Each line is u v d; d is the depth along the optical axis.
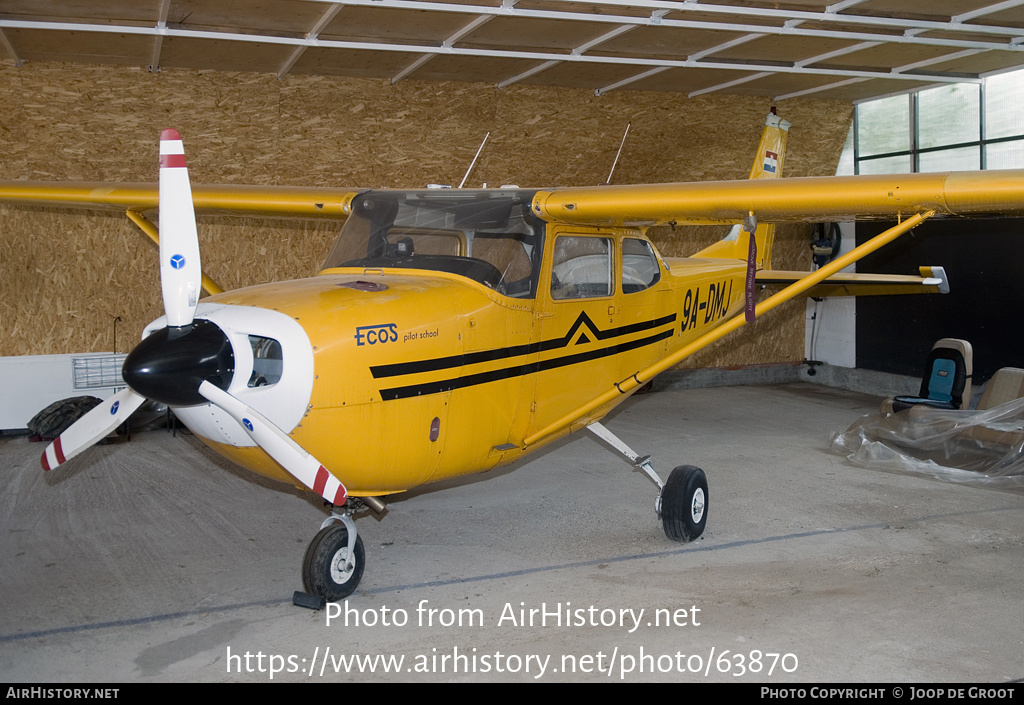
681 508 4.84
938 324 9.62
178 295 3.44
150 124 7.12
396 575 4.45
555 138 8.50
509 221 4.42
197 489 6.12
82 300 8.13
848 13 6.04
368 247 4.52
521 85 7.80
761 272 7.17
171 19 5.79
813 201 4.03
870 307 10.54
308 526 5.31
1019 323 8.68
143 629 3.80
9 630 3.79
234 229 8.62
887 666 3.38
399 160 8.20
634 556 4.73
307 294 3.72
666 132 8.88
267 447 3.42
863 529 5.18
